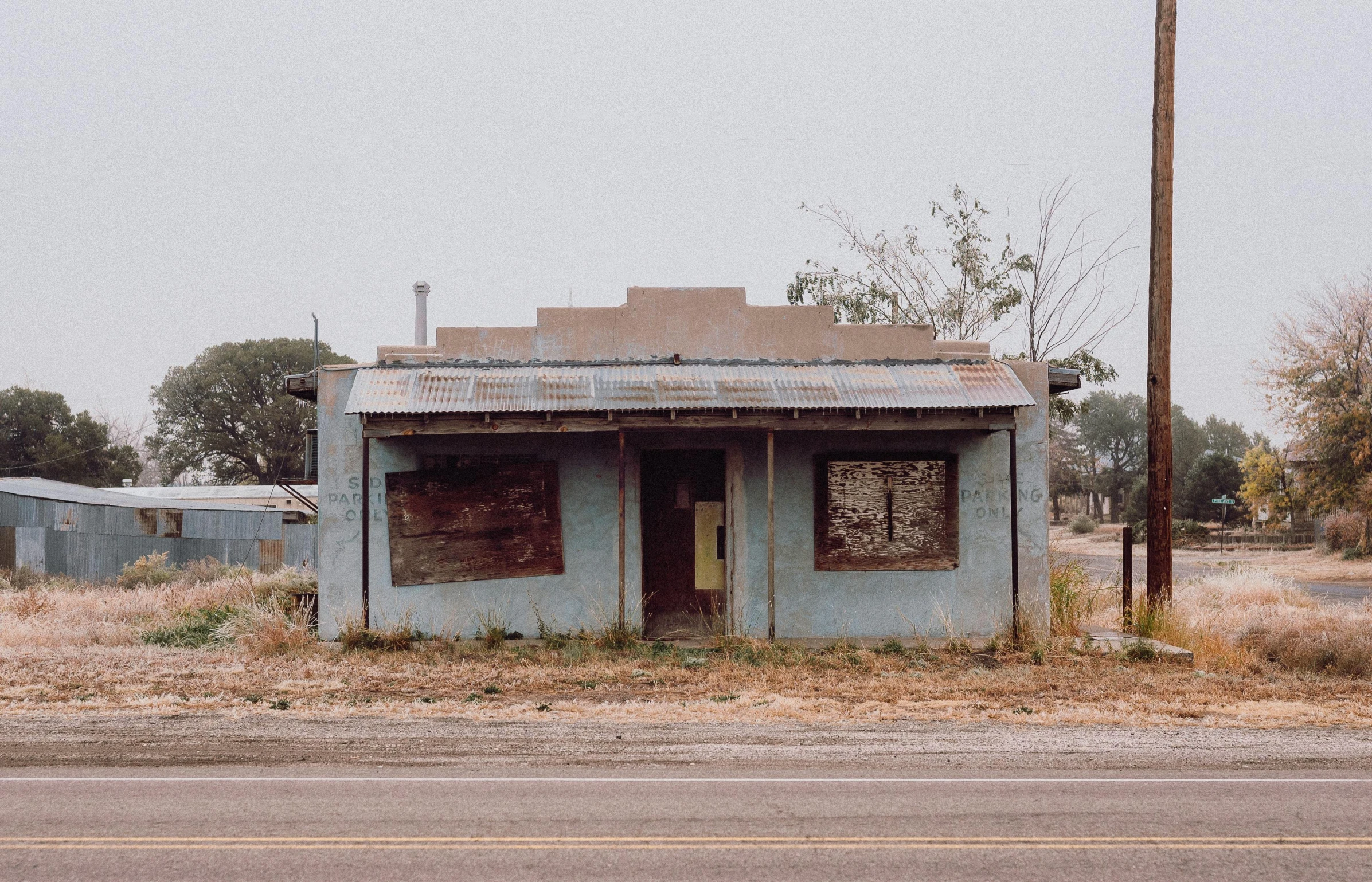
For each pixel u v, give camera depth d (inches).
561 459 530.3
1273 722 349.1
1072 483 3444.9
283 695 381.4
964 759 290.8
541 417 482.9
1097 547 2126.0
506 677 419.8
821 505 530.6
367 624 500.7
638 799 245.1
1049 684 410.9
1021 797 250.5
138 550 1155.9
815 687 402.3
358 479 520.7
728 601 533.0
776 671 433.4
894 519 531.2
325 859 200.4
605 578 526.6
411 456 522.3
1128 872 197.0
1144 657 480.4
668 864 198.5
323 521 520.1
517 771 273.0
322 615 518.0
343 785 257.9
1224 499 1956.2
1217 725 343.3
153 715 345.4
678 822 226.5
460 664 449.4
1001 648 486.9
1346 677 448.8
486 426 482.3
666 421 482.6
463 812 233.6
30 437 2271.2
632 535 526.6
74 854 202.5
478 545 520.4
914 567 529.7
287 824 223.1
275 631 490.0
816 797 248.7
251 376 2305.6
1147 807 241.8
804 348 532.7
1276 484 1838.1
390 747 300.7
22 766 276.1
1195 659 485.4
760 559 530.0
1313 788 262.1
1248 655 495.8
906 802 245.0
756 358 530.3
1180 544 1974.7
